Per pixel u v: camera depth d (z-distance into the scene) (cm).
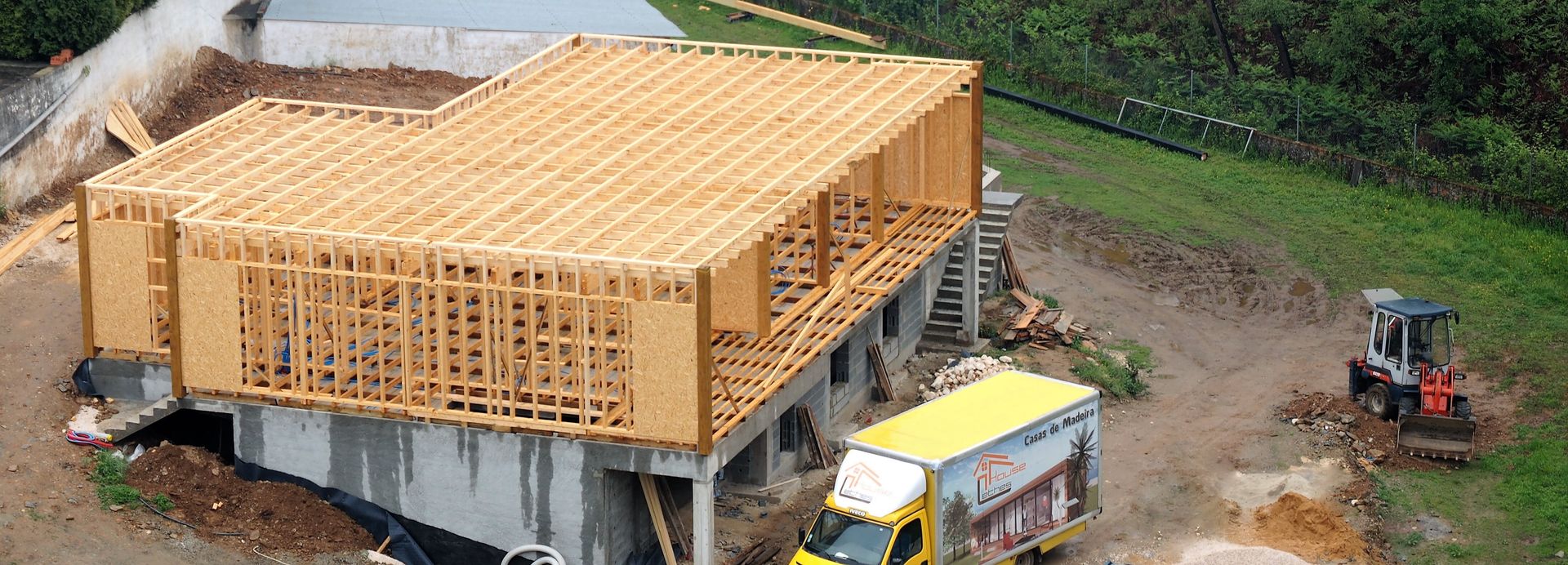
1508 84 5462
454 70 4881
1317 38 5712
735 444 2606
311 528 2672
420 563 2692
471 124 3341
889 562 2373
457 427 2609
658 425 2498
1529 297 3888
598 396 2538
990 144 5075
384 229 2720
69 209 3528
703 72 3816
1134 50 5903
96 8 3759
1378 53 5769
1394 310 3170
